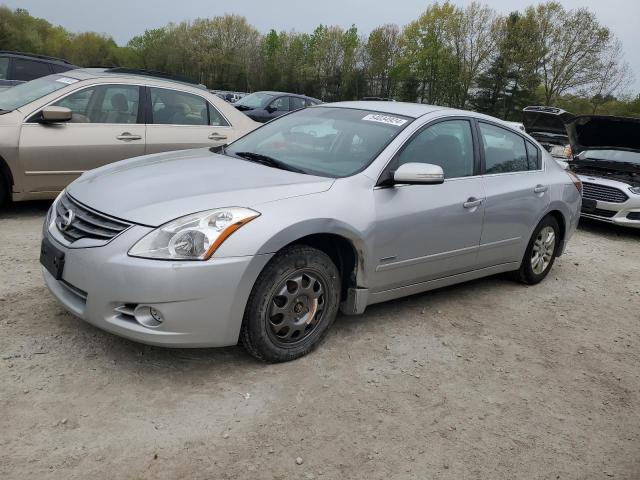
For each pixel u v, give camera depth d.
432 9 56.88
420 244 3.93
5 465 2.33
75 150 5.91
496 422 3.04
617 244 8.09
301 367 3.35
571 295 5.32
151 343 2.91
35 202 6.64
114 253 2.89
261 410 2.89
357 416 2.94
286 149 4.14
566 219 5.44
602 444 2.97
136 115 6.39
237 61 73.69
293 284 3.29
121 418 2.71
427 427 2.92
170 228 2.91
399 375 3.40
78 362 3.14
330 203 3.40
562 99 51.06
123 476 2.35
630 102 48.84
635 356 4.11
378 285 3.78
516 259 5.03
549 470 2.71
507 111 53.25
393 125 4.10
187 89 6.85
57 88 6.05
